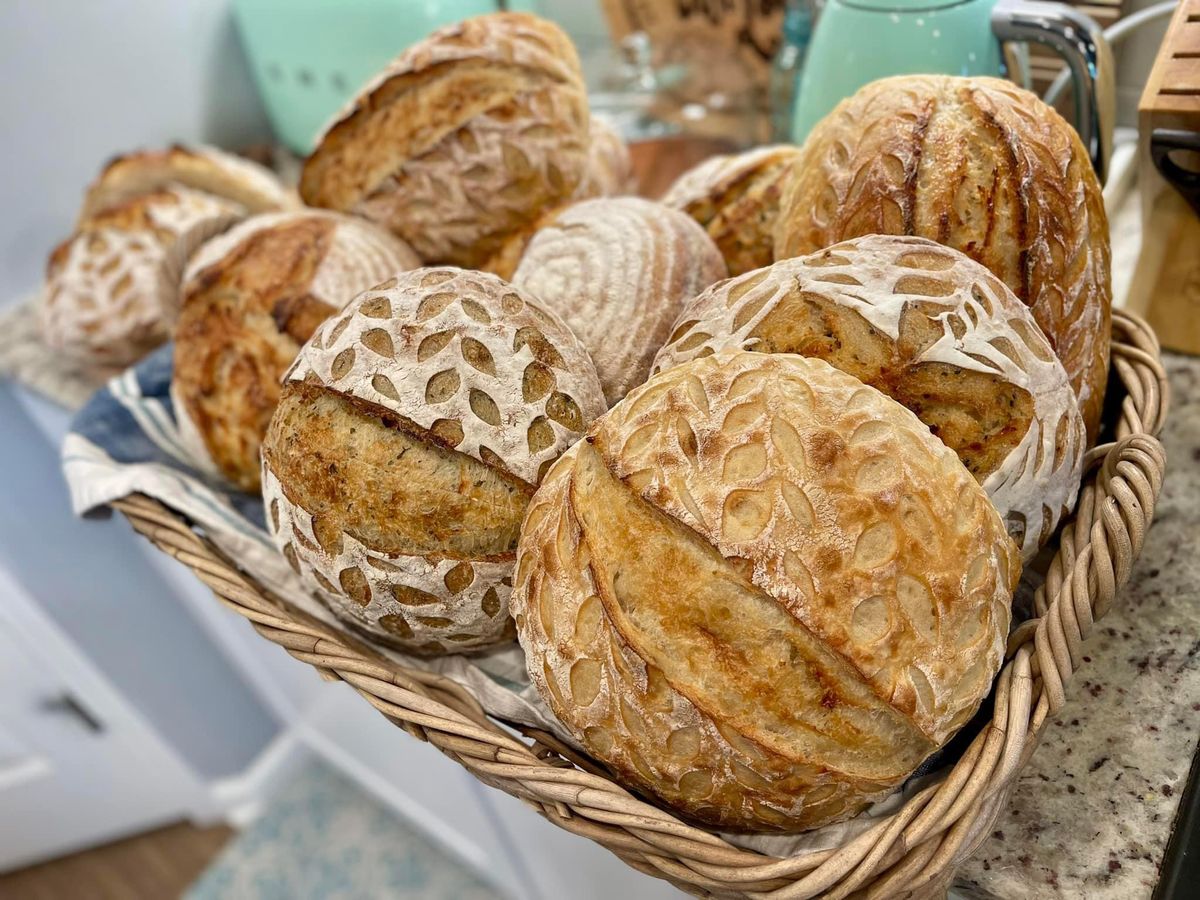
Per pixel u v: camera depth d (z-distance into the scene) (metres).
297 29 0.90
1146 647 0.44
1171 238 0.55
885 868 0.32
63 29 0.93
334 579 0.44
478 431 0.42
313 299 0.55
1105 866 0.37
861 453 0.34
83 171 1.00
